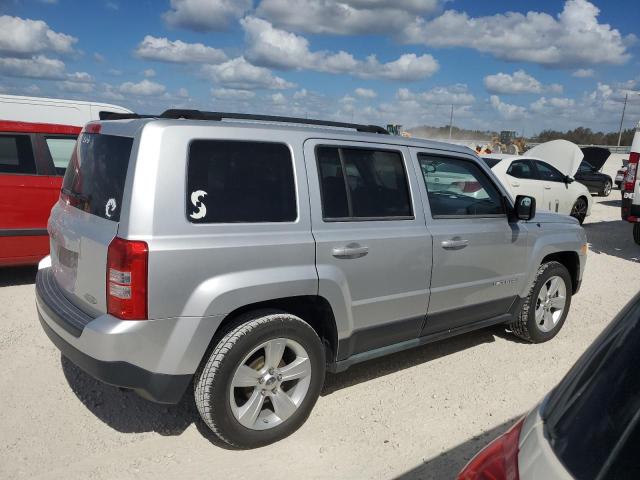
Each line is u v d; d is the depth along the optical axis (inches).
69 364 168.4
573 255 214.2
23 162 241.3
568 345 204.5
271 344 126.2
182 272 114.1
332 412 147.5
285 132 134.0
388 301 149.3
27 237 241.3
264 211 127.2
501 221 180.5
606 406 51.2
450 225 164.1
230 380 120.5
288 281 126.8
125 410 143.8
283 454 127.4
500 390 164.7
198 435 133.8
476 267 171.8
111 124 130.9
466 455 130.3
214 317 117.6
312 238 132.5
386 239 146.2
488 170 180.9
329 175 139.9
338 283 136.3
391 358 186.2
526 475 51.2
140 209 111.8
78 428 134.5
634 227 403.5
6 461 120.0
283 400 130.9
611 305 262.4
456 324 173.9
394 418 145.6
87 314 122.6
